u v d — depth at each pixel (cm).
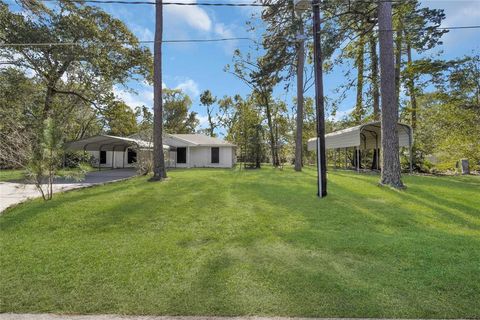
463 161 1588
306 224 547
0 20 1477
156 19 1189
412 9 1393
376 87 1878
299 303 273
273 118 2972
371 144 2025
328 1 1038
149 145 1571
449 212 625
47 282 321
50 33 1552
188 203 723
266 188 959
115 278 329
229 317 254
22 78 1759
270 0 1420
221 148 2628
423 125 1864
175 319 253
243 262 371
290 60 1591
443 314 255
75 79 2005
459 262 362
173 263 370
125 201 744
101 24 1719
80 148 2094
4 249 426
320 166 796
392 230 512
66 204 704
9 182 1175
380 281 314
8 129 1062
